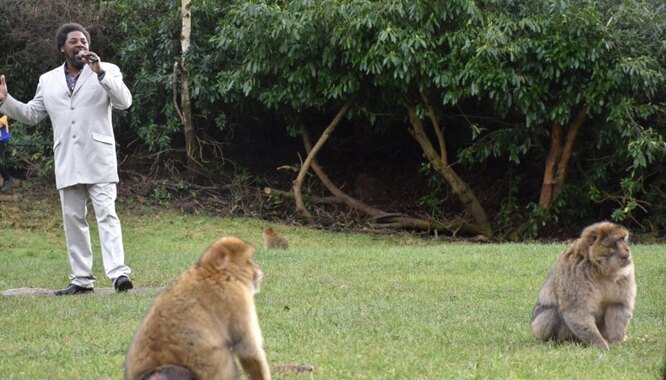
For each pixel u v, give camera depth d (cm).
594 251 712
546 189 1838
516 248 1441
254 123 2184
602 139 1778
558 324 743
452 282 1112
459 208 2016
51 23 2020
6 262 1413
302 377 615
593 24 1684
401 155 2272
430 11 1700
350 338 755
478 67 1677
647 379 610
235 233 1775
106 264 1027
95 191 1016
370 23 1692
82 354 700
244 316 488
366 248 1547
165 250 1591
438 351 704
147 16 2058
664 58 1789
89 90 1005
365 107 1909
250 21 1762
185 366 459
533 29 1688
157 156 2019
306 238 1770
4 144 1909
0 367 652
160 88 1995
